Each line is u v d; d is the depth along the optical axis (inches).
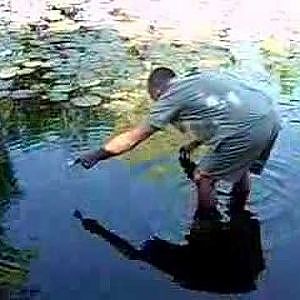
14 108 149.3
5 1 237.6
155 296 92.6
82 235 105.4
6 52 183.3
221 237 105.2
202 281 95.8
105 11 228.1
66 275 96.3
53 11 226.5
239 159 106.5
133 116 144.8
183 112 105.7
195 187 117.1
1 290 92.7
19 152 130.3
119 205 113.3
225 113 103.9
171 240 104.5
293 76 167.6
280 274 97.1
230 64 176.6
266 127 105.1
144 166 124.3
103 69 171.9
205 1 244.2
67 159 127.3
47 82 163.2
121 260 99.8
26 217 109.7
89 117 144.6
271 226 107.5
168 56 182.7
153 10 230.2
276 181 119.1
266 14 227.6
